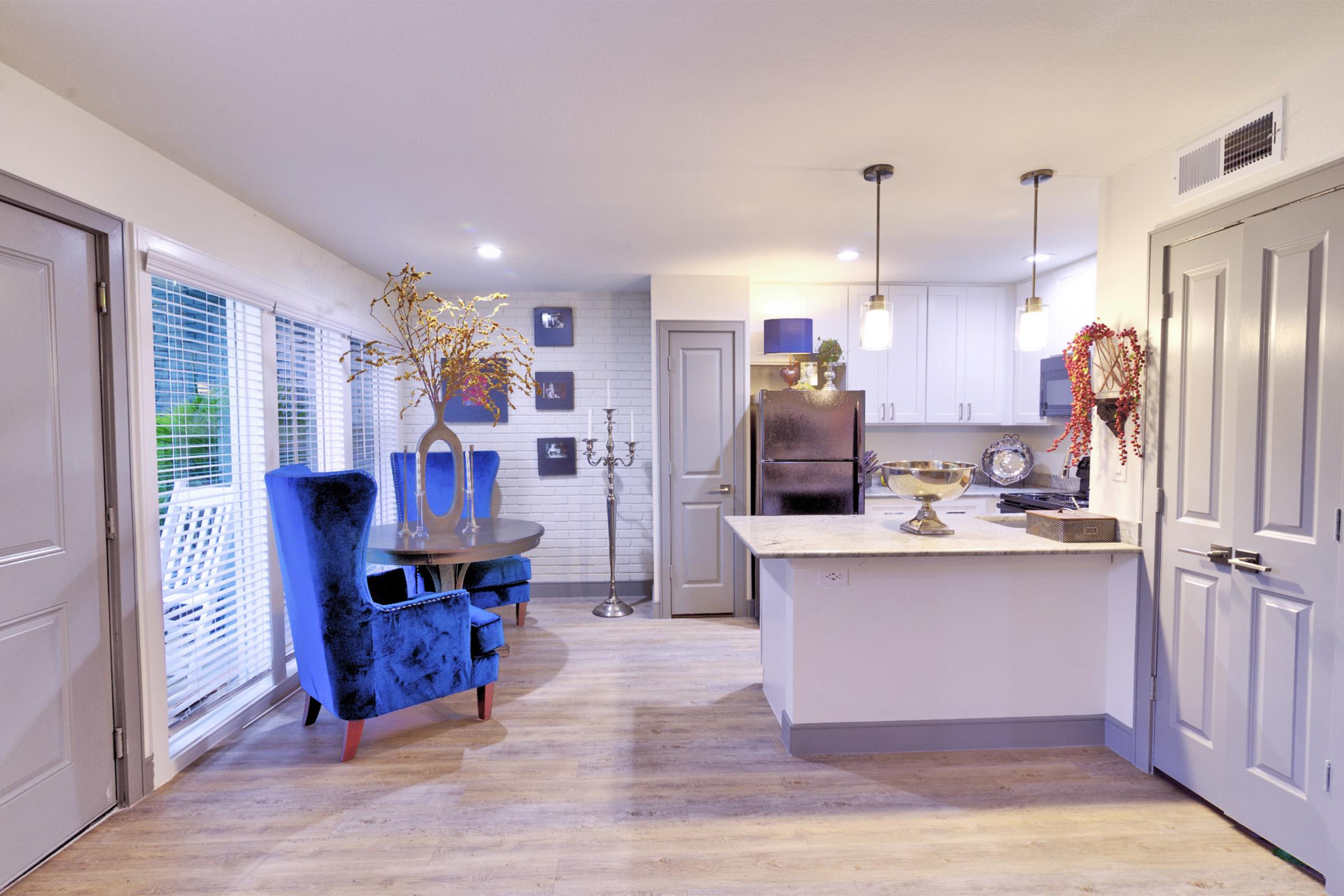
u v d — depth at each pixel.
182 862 1.90
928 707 2.54
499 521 3.87
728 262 3.99
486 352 4.80
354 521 2.35
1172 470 2.28
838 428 4.12
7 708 1.80
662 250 3.72
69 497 1.99
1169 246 2.29
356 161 2.44
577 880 1.82
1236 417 2.04
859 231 3.36
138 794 2.21
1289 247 1.87
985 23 1.63
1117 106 2.04
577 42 1.71
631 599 4.88
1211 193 2.13
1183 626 2.24
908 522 2.86
